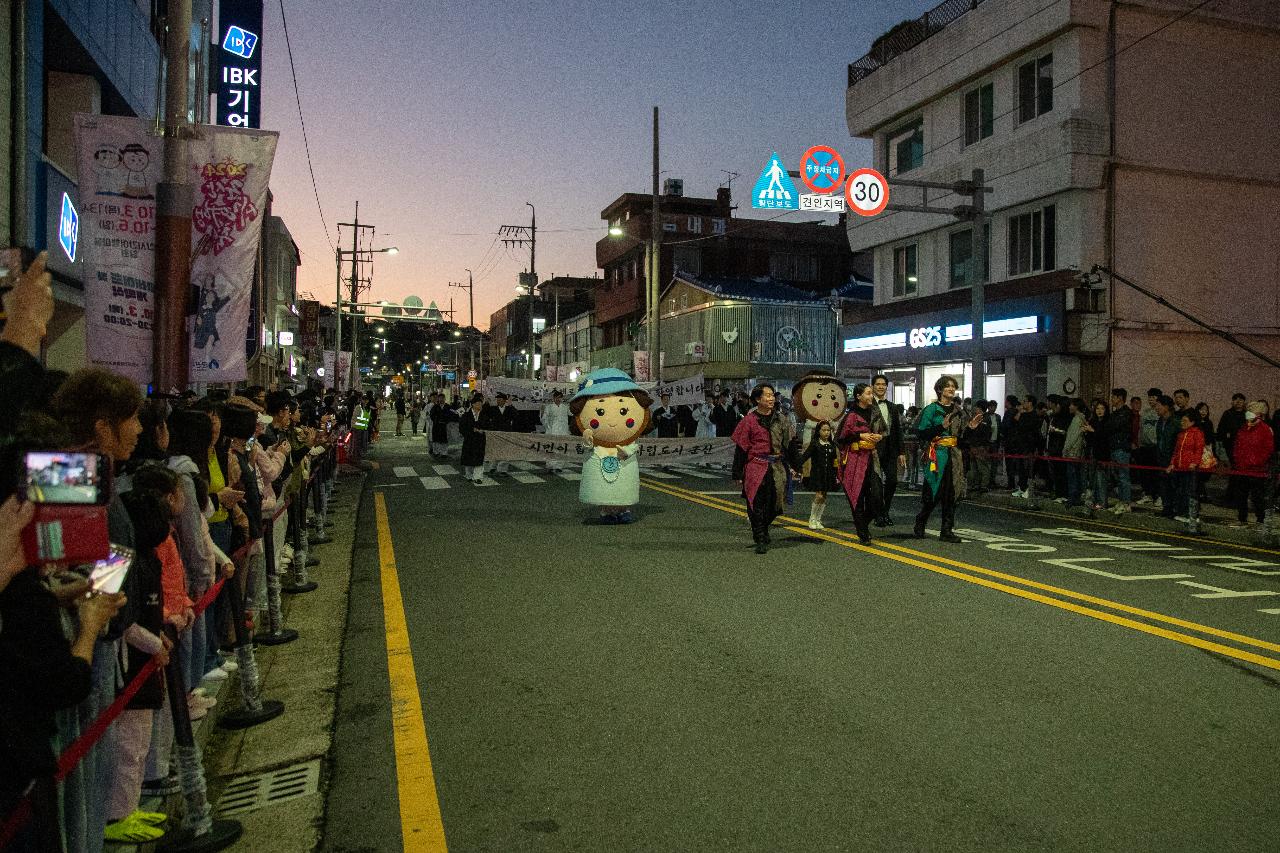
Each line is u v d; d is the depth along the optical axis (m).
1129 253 20.42
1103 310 20.02
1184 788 3.88
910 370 26.44
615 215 54.75
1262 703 4.95
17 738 2.02
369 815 3.71
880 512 11.93
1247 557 9.87
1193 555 9.87
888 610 7.04
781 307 40.12
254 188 6.93
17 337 2.34
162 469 3.37
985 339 22.23
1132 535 11.49
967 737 4.46
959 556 9.49
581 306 76.81
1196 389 21.03
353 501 14.55
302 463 8.32
